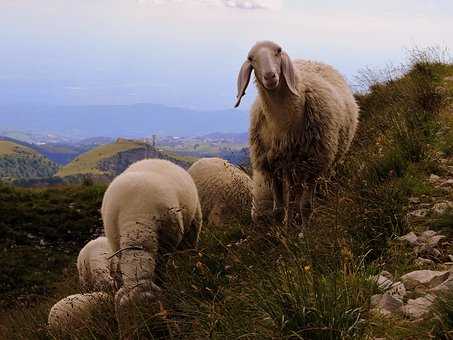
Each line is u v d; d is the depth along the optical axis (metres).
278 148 7.00
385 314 5.36
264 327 5.34
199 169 8.44
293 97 6.87
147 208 6.38
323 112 6.95
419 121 7.62
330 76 7.44
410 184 6.59
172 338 5.74
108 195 6.52
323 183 6.94
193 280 6.05
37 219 14.09
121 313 5.94
